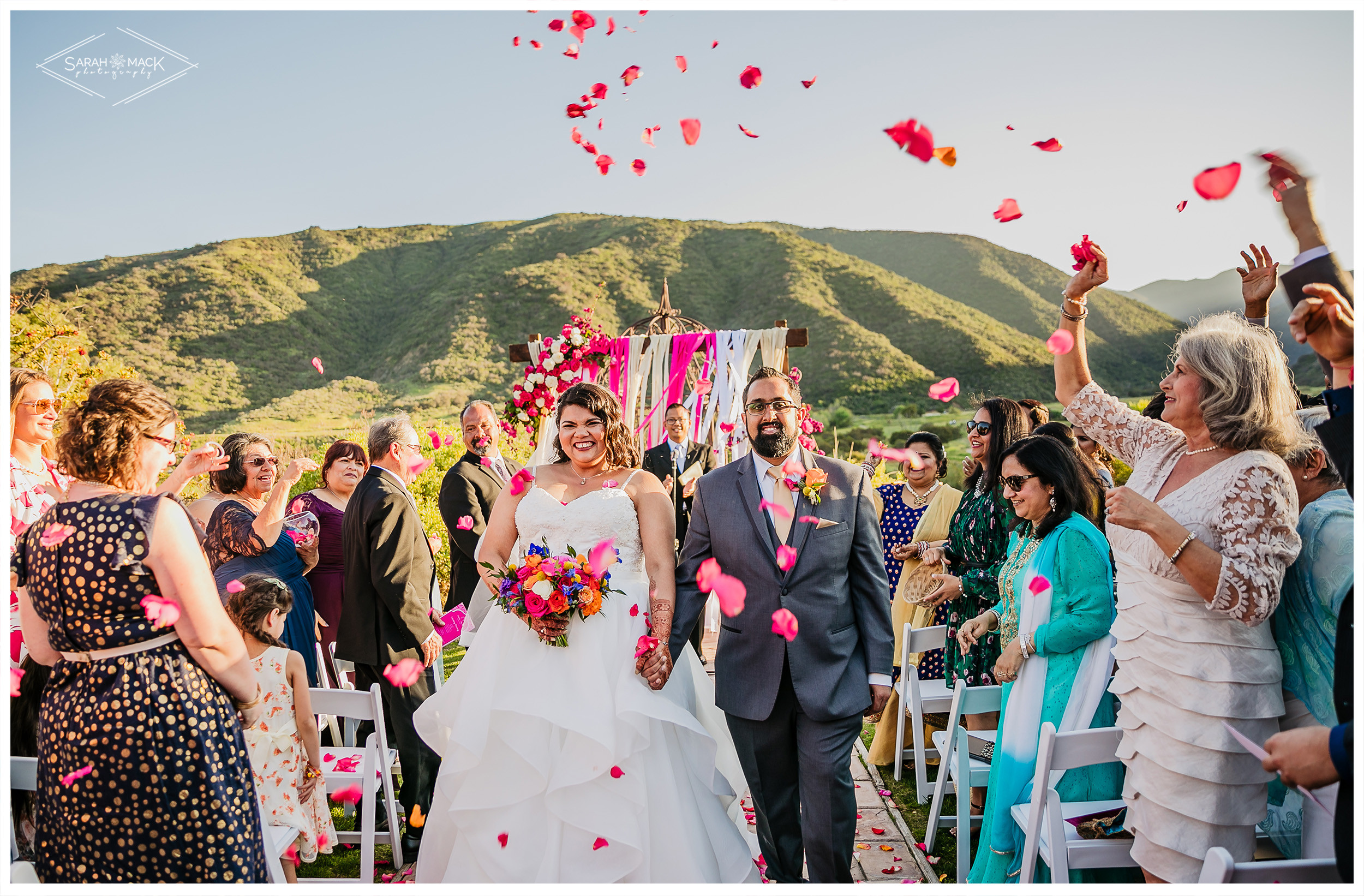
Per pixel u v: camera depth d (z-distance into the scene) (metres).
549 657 2.80
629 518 2.98
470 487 4.80
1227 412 2.15
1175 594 2.18
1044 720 2.68
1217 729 2.09
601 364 6.25
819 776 2.68
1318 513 2.21
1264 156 2.21
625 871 2.57
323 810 2.92
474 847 2.65
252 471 4.11
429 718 2.93
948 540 3.97
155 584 2.01
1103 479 3.60
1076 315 2.69
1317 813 2.16
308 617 3.91
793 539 2.78
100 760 1.94
